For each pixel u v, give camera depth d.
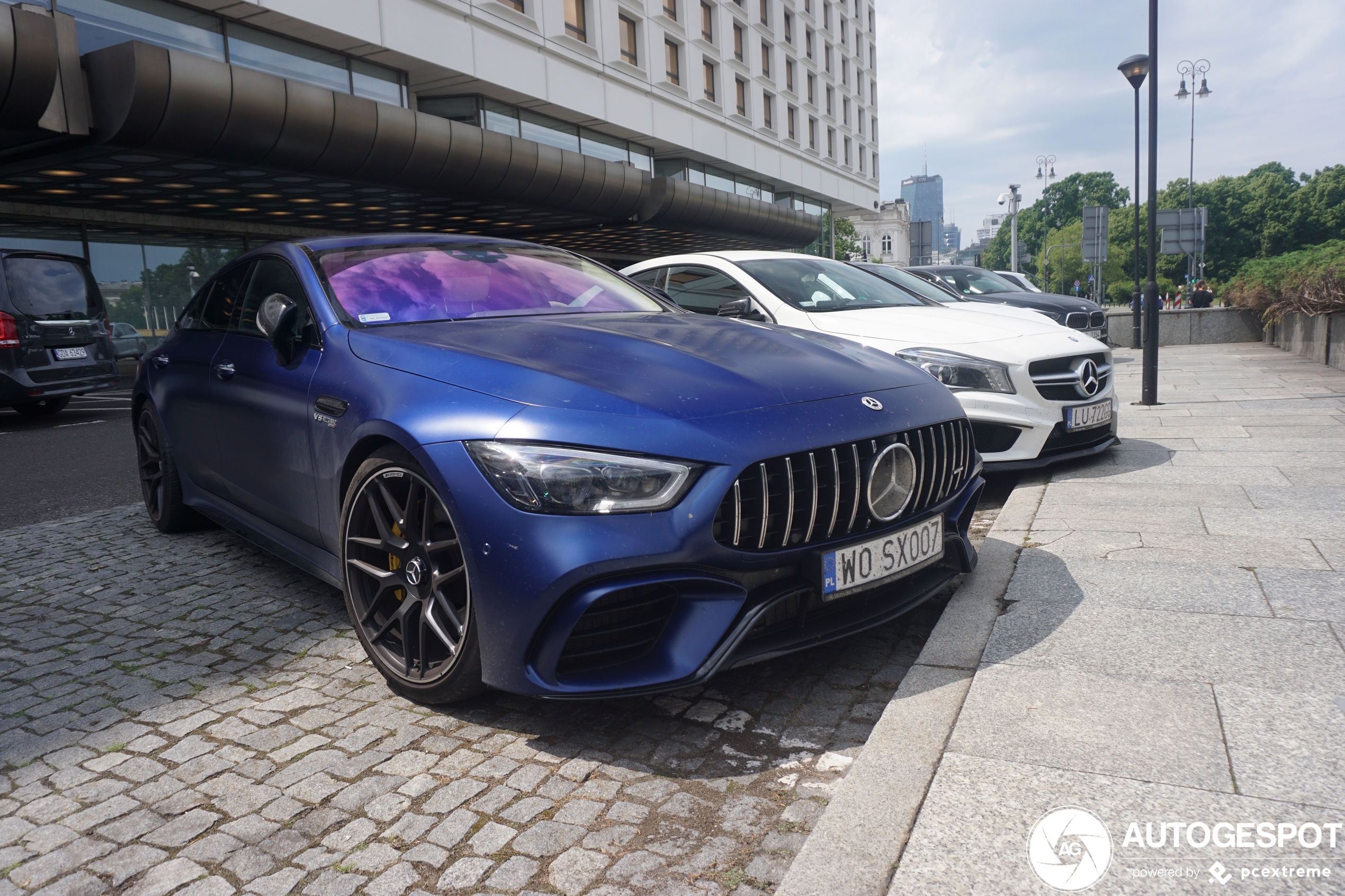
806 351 2.65
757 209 27.55
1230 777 1.73
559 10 22.20
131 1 13.54
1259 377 9.29
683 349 2.50
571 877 1.63
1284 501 3.86
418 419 2.23
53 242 14.69
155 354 4.21
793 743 2.12
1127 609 2.67
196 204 15.78
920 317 5.07
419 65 18.42
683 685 2.02
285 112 12.60
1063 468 4.93
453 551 2.23
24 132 10.80
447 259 3.31
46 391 9.33
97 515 4.84
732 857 1.68
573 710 2.33
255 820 1.87
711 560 2.02
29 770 2.12
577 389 2.14
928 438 2.51
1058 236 85.31
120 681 2.62
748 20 33.16
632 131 25.69
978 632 2.58
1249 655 2.28
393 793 1.96
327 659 2.75
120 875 1.70
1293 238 83.00
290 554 3.10
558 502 1.98
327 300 2.92
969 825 1.63
